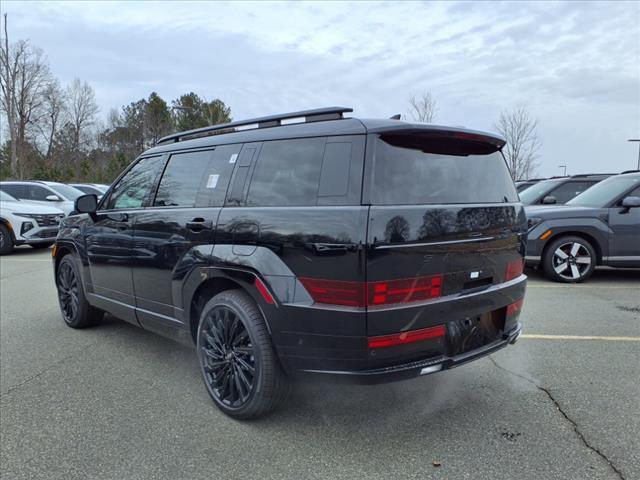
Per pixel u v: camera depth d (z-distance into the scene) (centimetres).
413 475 253
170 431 301
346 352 258
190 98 5241
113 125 6719
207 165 354
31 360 425
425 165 283
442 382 370
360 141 268
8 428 305
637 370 385
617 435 289
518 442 284
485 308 298
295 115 312
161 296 375
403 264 254
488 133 318
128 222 408
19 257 1086
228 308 310
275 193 298
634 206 685
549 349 436
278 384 295
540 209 755
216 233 318
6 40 3988
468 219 286
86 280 480
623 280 747
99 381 379
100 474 257
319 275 262
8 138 4769
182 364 415
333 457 271
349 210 255
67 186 1497
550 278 737
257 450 279
